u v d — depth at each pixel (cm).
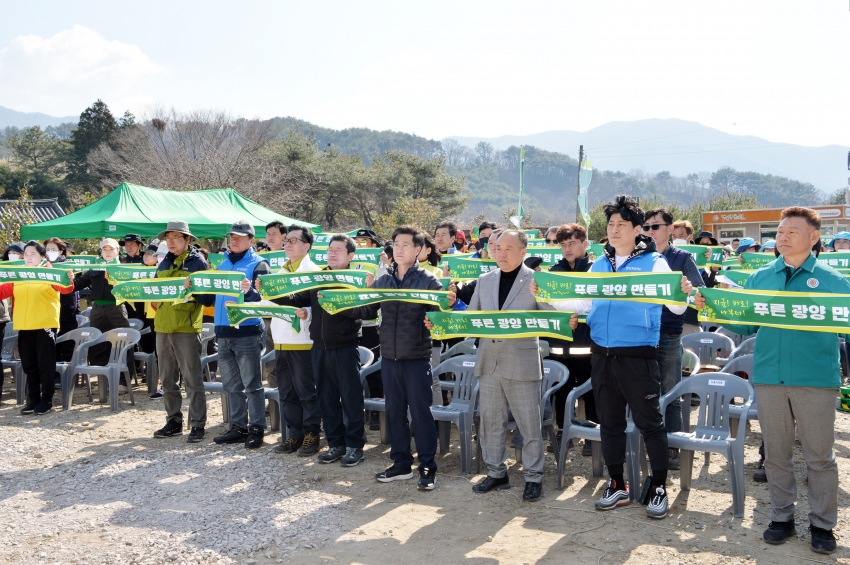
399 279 511
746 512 436
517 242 466
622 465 447
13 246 948
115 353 782
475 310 478
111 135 5138
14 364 798
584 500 464
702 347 659
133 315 997
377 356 683
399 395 507
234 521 440
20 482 524
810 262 386
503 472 488
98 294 878
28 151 7144
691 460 471
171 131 3675
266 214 1653
